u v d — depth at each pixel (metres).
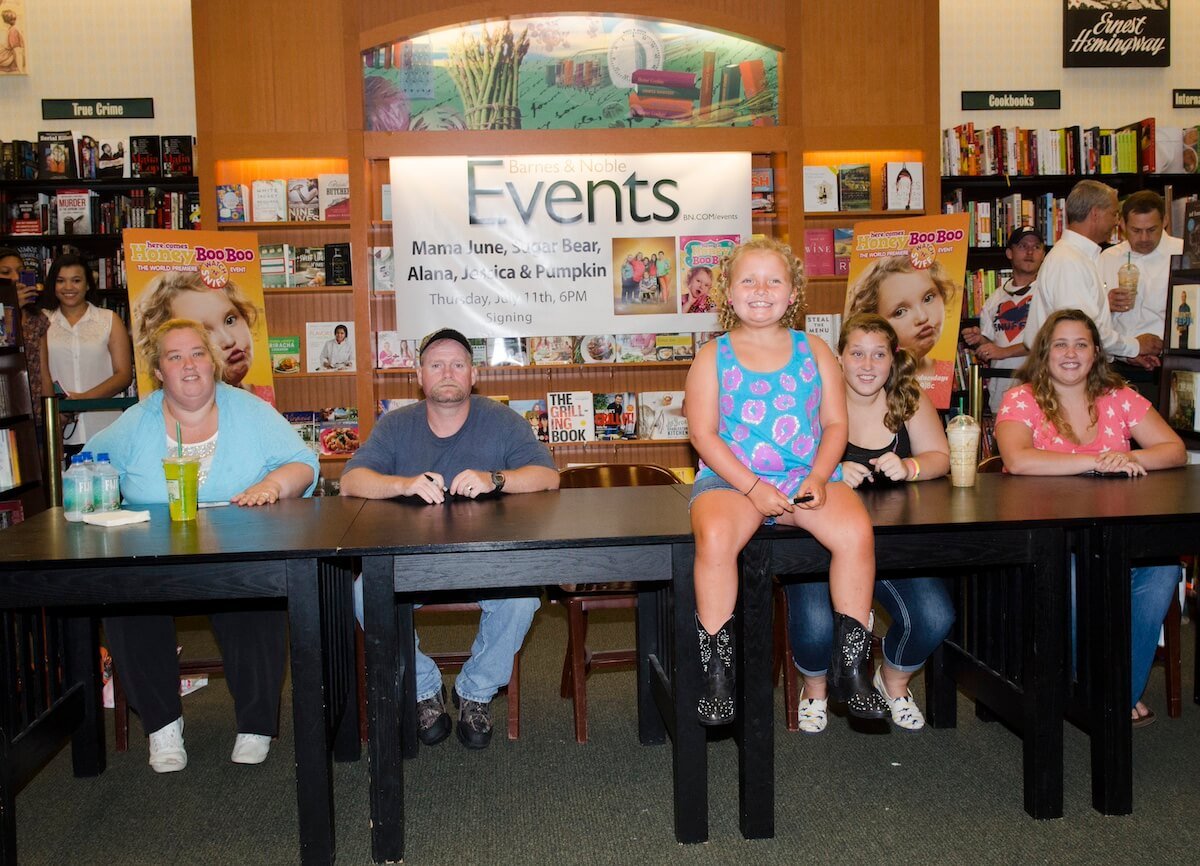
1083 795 2.34
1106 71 6.23
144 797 2.46
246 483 2.79
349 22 5.09
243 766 2.65
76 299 4.93
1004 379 5.31
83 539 2.14
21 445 3.93
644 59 5.38
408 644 2.66
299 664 2.01
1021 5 6.17
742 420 2.20
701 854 2.10
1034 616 2.18
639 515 2.32
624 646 3.80
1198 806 2.27
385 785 2.06
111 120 5.88
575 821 2.28
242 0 5.11
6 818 2.04
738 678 2.19
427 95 5.32
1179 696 2.87
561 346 5.37
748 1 5.26
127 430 2.76
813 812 2.29
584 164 5.25
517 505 2.52
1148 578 2.54
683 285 5.30
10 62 5.83
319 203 5.20
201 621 4.35
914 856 2.06
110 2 5.88
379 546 2.00
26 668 2.24
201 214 5.15
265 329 4.84
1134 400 2.93
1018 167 5.79
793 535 2.08
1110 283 4.89
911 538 2.11
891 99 5.35
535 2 5.14
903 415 2.72
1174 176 5.79
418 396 5.44
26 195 5.84
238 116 5.12
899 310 4.95
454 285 5.21
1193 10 6.23
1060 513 2.17
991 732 2.79
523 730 2.90
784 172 5.34
